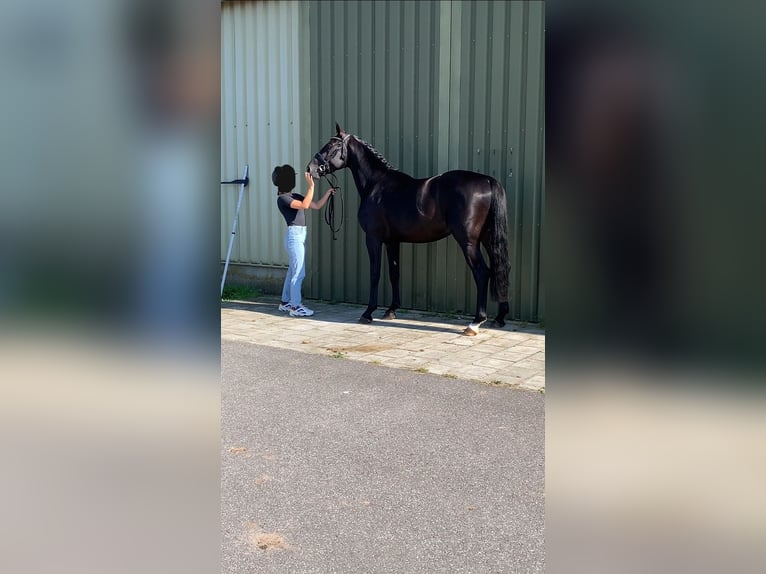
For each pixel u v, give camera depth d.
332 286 6.80
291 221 5.95
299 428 3.21
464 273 5.98
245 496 2.48
